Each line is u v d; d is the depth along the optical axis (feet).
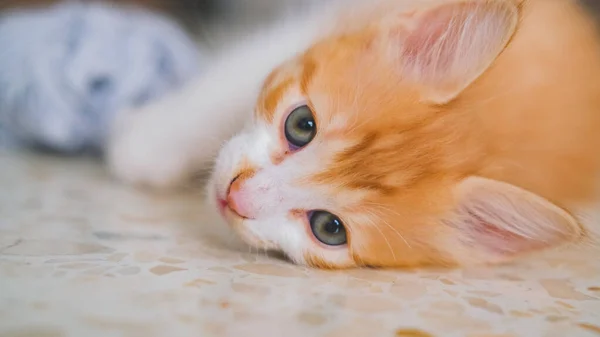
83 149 1.36
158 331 0.76
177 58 1.38
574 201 0.99
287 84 0.98
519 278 0.92
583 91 1.05
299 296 0.84
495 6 0.92
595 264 0.96
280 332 0.77
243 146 0.99
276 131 0.98
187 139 1.17
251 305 0.81
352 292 0.86
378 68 0.96
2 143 1.37
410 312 0.82
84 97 1.30
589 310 0.85
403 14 0.97
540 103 1.01
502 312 0.83
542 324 0.81
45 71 1.30
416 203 0.94
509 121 0.98
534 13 1.06
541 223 0.93
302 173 0.95
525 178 0.97
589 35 1.12
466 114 0.95
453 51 0.94
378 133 0.94
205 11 1.97
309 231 0.96
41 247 0.91
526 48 1.02
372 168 0.94
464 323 0.81
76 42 1.33
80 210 1.06
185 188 1.19
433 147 0.94
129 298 0.80
